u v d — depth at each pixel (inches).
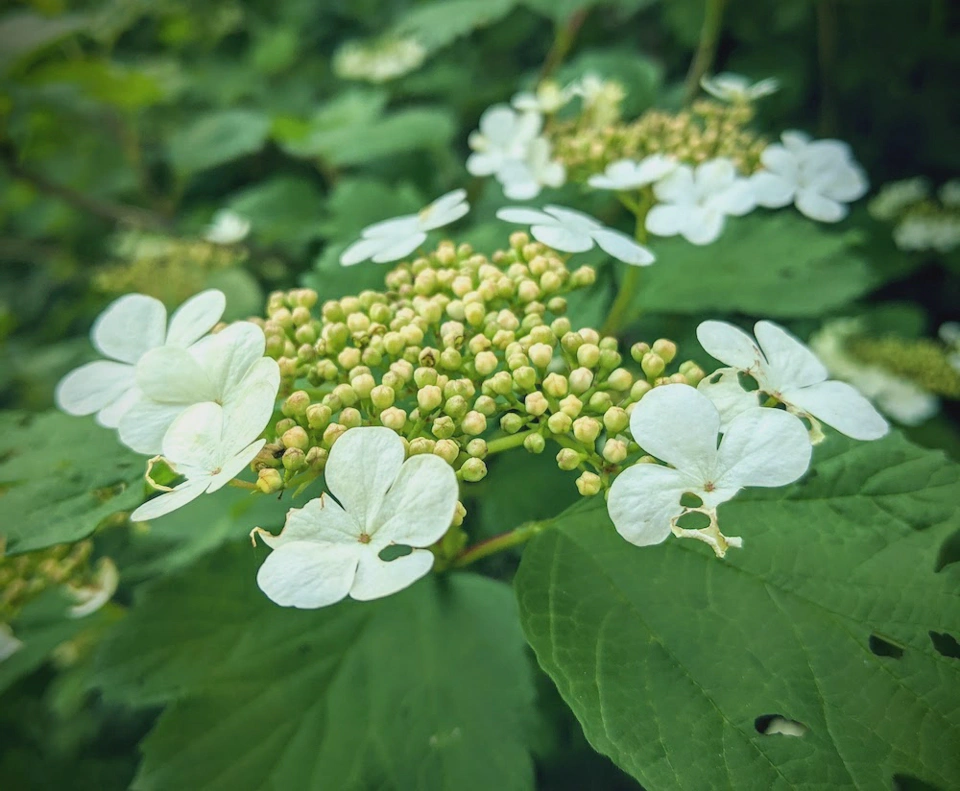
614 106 5.4
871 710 2.5
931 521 2.8
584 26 9.4
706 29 6.6
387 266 4.6
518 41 9.6
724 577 2.9
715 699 2.6
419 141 7.2
